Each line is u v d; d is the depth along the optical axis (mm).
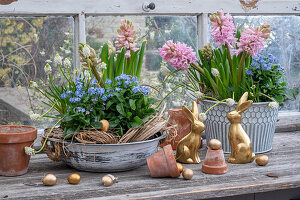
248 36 1414
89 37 1766
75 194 1102
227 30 1442
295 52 2102
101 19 1774
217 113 1505
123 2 1754
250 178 1225
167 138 1576
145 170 1335
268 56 1535
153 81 1751
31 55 1712
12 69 1694
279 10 1993
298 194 1403
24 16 1672
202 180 1214
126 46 1446
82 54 1400
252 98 1483
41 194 1100
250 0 1933
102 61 1447
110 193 1107
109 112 1322
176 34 1898
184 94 1940
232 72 1510
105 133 1205
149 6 1771
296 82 2127
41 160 1470
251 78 1493
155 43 1870
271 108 1422
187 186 1160
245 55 1474
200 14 1892
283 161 1410
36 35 1705
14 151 1253
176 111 1569
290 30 2072
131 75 1481
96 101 1258
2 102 1699
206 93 1612
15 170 1266
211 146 1279
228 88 1522
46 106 1770
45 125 1776
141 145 1252
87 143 1213
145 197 1073
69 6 1685
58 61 1340
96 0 1719
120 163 1253
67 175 1279
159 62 1888
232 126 1405
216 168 1269
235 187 1146
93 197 1079
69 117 1223
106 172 1302
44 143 1268
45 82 1748
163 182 1201
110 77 1457
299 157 1460
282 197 1383
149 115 1328
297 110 2143
